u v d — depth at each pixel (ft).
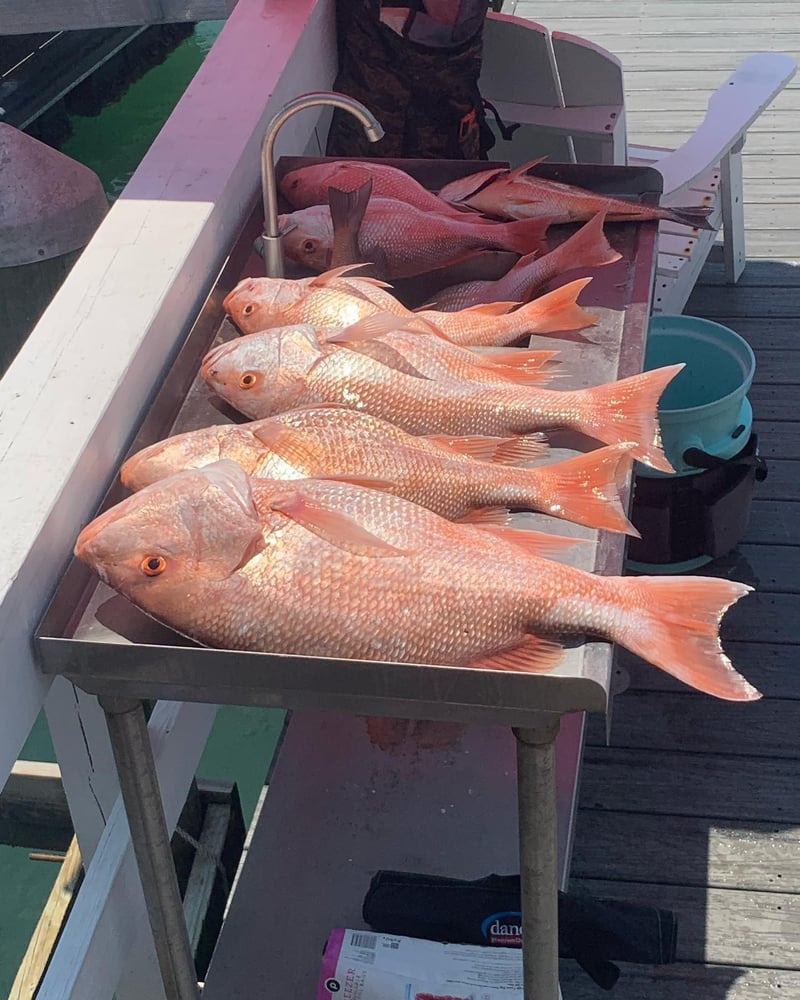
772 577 9.24
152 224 6.77
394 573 4.60
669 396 9.75
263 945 6.33
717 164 12.17
